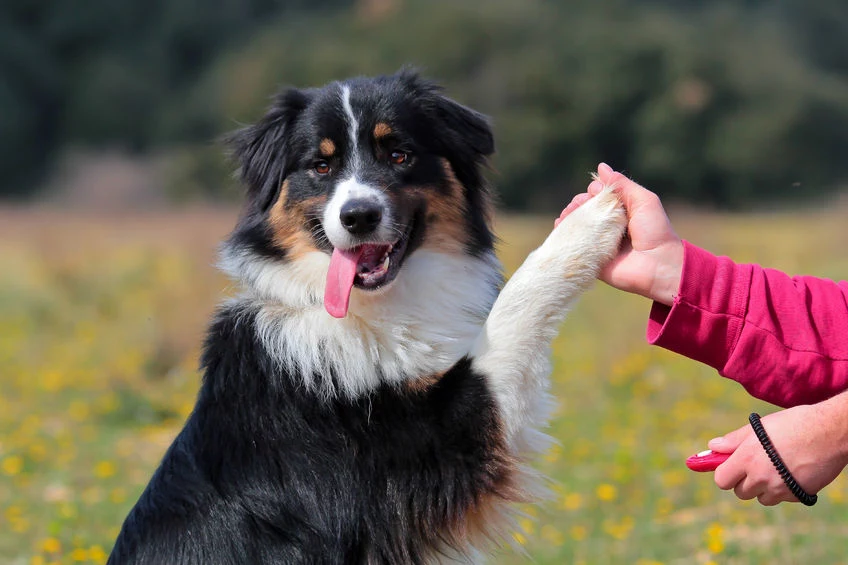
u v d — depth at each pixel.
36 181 47.22
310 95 4.97
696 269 3.71
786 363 3.63
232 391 4.51
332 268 4.55
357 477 4.37
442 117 4.98
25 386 13.06
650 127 40.50
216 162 36.38
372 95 4.85
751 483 3.46
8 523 7.43
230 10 52.19
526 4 46.59
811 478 3.39
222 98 45.62
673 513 7.43
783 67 42.44
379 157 4.81
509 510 4.55
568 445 9.48
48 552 6.60
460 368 4.45
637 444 9.43
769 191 40.34
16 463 9.15
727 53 42.19
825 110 40.97
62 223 29.59
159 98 49.19
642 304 17.75
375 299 4.64
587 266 4.39
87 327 16.95
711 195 40.84
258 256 4.85
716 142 40.00
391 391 4.46
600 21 45.47
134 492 8.38
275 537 4.27
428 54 44.16
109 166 39.78
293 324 4.60
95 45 50.84
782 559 6.11
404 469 4.38
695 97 40.22
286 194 4.86
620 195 4.34
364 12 48.44
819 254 19.42
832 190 33.34
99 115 48.09
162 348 13.62
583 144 41.66
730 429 9.80
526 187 41.25
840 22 47.09
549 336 4.45
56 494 8.35
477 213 5.04
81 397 12.53
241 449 4.40
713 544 6.03
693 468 3.66
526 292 4.42
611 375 12.38
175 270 17.59
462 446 4.36
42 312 17.97
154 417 11.48
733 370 3.69
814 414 3.38
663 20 46.34
